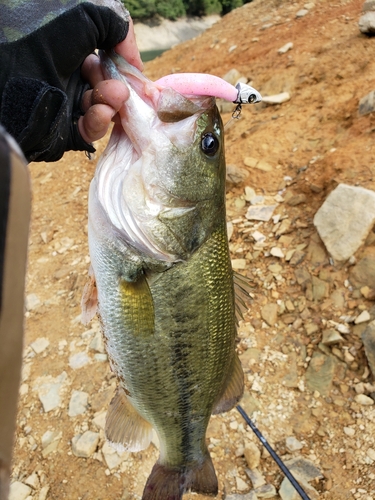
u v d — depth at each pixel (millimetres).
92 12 259
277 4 1779
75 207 1043
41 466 544
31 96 249
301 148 869
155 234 306
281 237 729
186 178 310
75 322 731
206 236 326
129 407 368
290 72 1117
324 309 622
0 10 245
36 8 249
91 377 631
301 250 699
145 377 330
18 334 108
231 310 352
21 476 541
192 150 309
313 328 612
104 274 315
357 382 554
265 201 803
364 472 482
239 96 307
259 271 699
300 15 1478
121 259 309
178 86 300
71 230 974
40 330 740
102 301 320
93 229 312
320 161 800
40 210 1089
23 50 247
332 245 664
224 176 339
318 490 479
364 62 997
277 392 567
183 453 379
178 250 313
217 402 378
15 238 106
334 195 691
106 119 282
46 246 951
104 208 305
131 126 297
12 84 245
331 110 914
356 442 506
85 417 582
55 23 250
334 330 595
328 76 1024
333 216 678
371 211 645
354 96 906
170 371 332
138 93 296
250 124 1017
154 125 299
